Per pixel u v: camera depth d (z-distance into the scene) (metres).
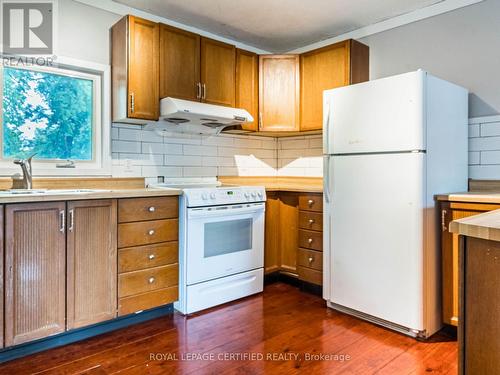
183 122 3.07
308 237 3.00
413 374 1.81
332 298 2.66
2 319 1.84
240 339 2.19
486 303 0.95
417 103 2.16
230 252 2.83
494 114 2.59
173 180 3.18
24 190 2.27
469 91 2.71
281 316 2.55
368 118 2.39
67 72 2.65
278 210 3.34
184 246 2.56
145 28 2.69
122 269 2.29
